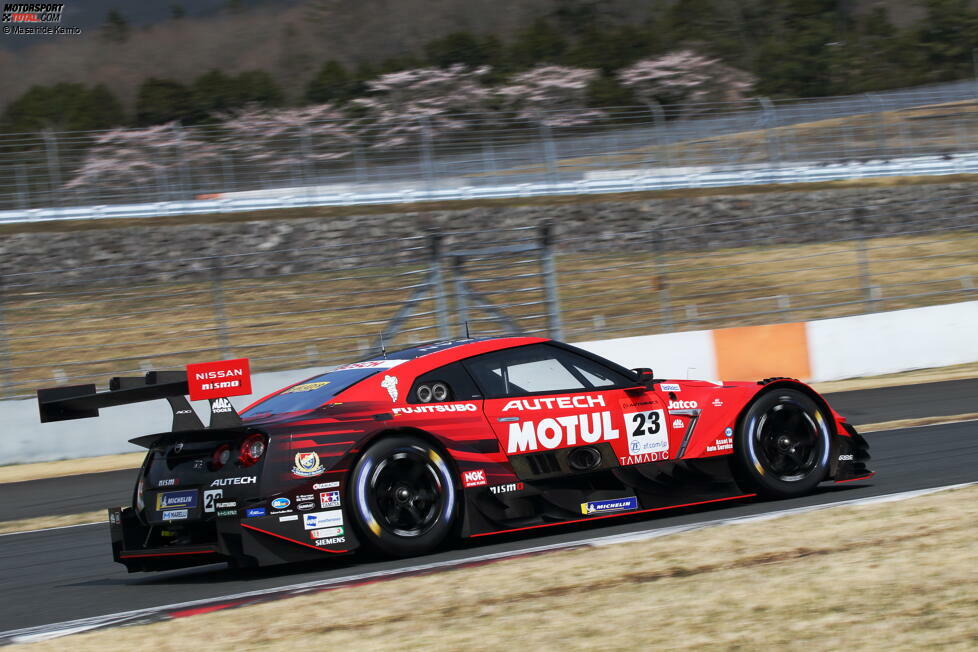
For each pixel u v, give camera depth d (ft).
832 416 76.79
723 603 44.93
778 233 348.18
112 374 220.02
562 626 43.39
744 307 269.23
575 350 72.64
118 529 65.41
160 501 63.16
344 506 61.41
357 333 238.48
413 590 52.24
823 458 75.56
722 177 394.52
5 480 156.87
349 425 62.34
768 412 74.13
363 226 345.92
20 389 211.20
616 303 269.64
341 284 273.33
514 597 49.14
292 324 246.68
